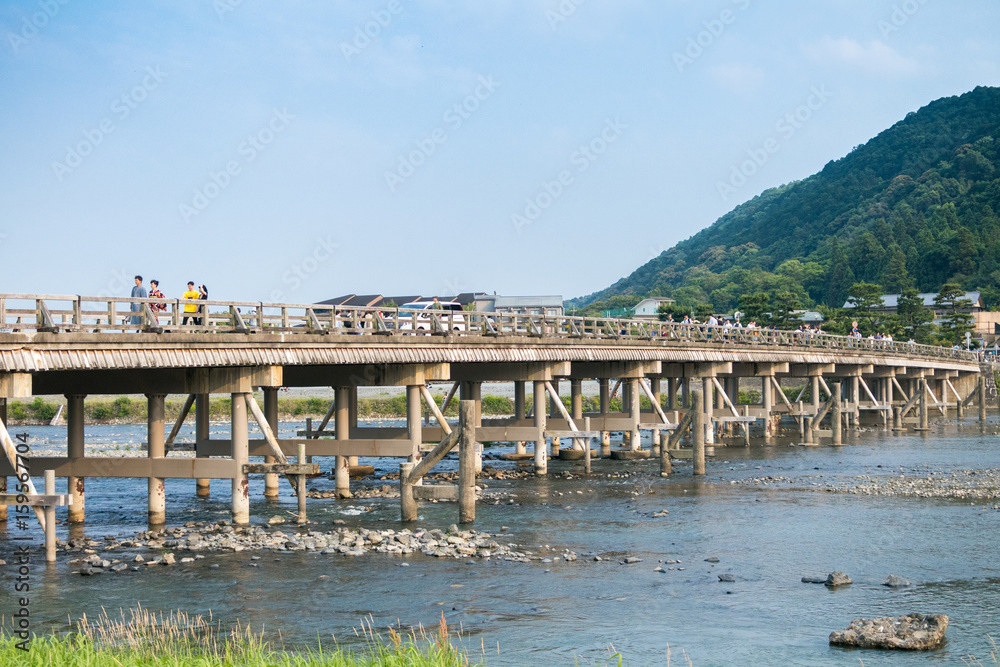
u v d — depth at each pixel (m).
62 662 16.36
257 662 16.86
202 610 22.06
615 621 21.53
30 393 24.64
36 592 23.50
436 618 21.67
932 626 20.42
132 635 19.78
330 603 22.75
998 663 18.77
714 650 19.58
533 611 22.27
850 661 18.91
